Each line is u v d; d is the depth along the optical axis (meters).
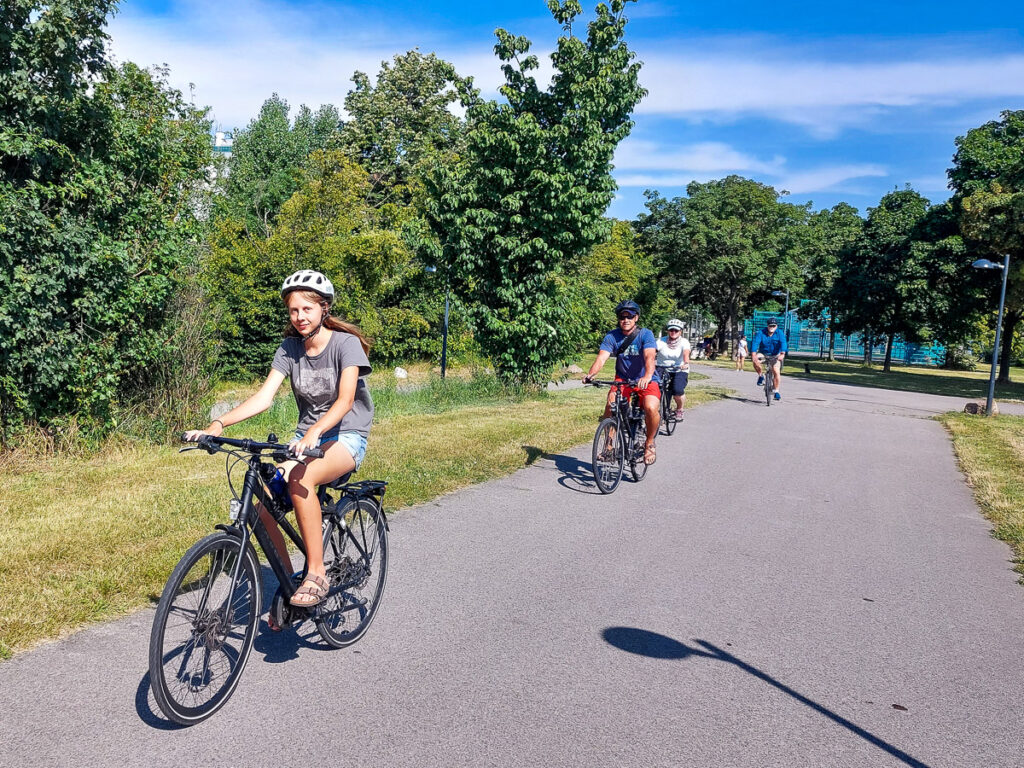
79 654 3.81
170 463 8.41
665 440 12.05
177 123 10.29
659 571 5.59
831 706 3.68
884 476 9.79
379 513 4.50
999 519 7.58
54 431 8.67
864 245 49.38
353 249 25.05
